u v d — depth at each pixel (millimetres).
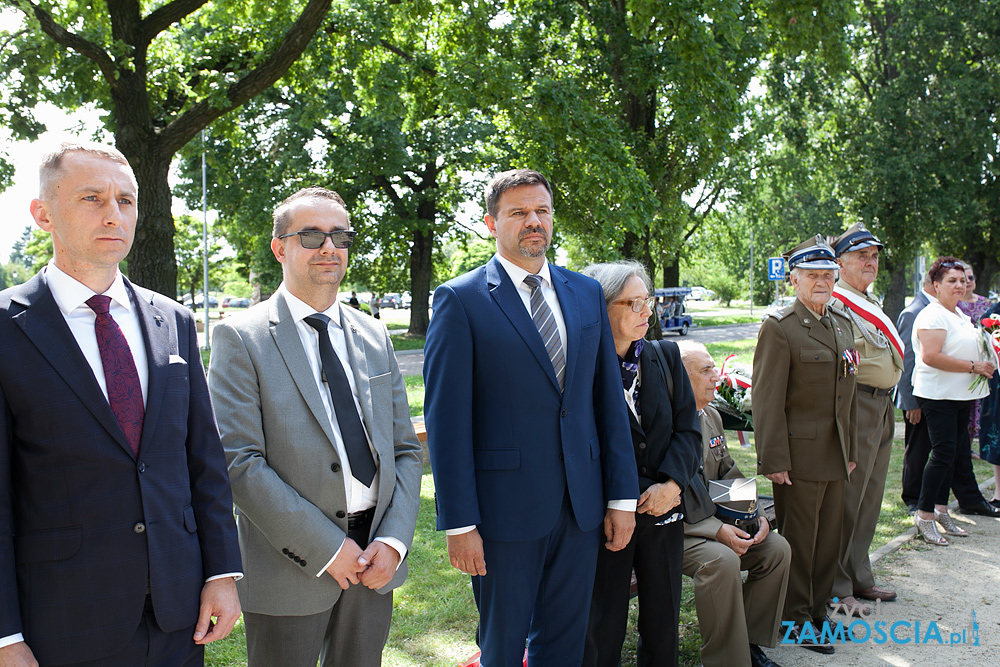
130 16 8125
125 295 1866
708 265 55688
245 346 2195
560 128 10484
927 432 5371
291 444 2137
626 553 2789
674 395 2885
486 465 2404
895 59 19438
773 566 3193
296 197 2303
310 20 8188
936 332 4785
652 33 10852
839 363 3490
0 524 1588
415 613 3703
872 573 4180
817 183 21797
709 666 2986
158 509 1750
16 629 1567
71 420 1661
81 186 1730
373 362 2379
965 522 5312
